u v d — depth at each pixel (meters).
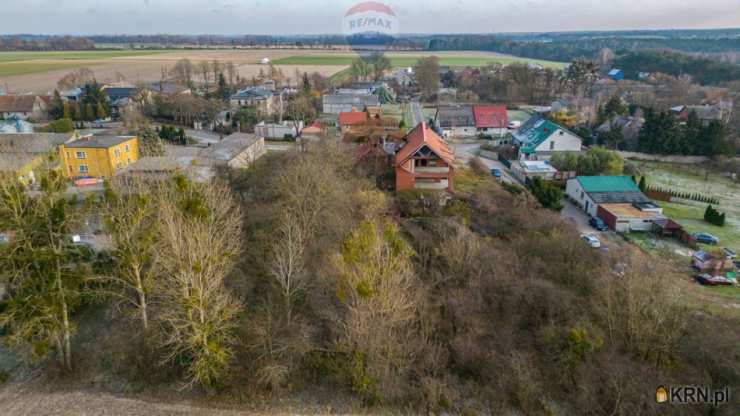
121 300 40.16
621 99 149.38
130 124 111.81
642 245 59.62
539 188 69.12
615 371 34.12
